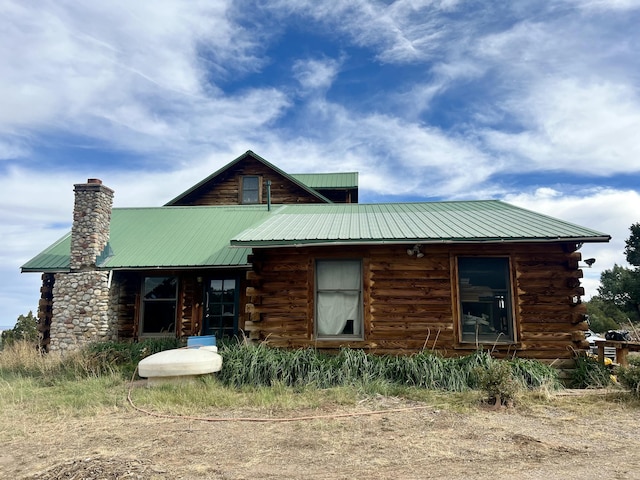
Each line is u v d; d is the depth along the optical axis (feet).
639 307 95.81
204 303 48.01
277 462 16.90
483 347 33.88
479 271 35.65
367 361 31.68
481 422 22.16
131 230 53.52
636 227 95.25
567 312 34.24
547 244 34.88
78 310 44.45
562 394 27.89
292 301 35.73
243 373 31.12
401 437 19.80
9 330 68.44
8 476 15.78
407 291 35.04
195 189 73.26
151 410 25.09
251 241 34.37
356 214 46.24
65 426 22.17
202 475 15.62
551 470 15.85
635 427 21.18
